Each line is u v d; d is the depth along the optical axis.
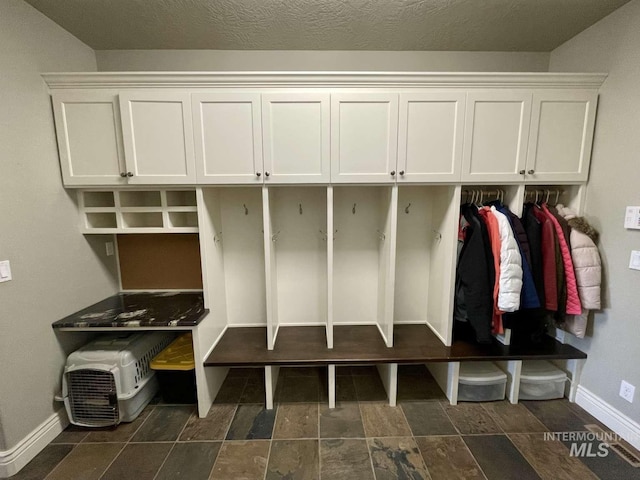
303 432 1.79
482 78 1.79
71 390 1.79
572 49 2.04
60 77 1.74
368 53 2.21
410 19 1.82
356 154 1.84
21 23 1.61
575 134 1.87
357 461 1.59
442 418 1.90
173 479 1.50
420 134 1.83
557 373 2.06
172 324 1.82
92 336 2.10
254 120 1.80
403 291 2.43
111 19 1.79
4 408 1.51
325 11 1.73
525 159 1.87
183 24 1.85
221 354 1.99
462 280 1.95
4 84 1.52
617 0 1.63
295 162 1.85
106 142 1.83
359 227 2.36
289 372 2.41
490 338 1.87
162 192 2.01
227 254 2.37
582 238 1.84
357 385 2.24
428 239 2.37
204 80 1.76
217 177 1.85
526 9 1.72
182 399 2.04
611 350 1.79
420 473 1.52
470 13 1.76
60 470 1.55
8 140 1.54
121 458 1.62
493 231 1.83
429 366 2.40
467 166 1.86
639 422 1.65
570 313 1.85
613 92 1.75
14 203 1.57
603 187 1.83
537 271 1.87
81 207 2.00
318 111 1.81
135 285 2.45
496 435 1.76
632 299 1.68
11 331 1.54
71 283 1.94
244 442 1.72
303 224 2.35
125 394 1.81
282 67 2.21
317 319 2.46
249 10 1.72
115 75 1.73
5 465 1.51
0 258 1.49
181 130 1.81
